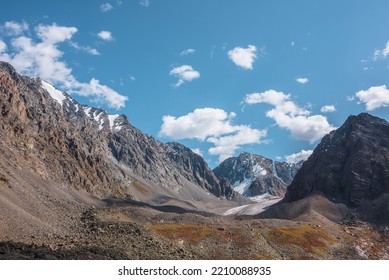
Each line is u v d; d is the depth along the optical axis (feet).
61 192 548.72
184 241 358.84
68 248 217.36
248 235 407.23
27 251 180.75
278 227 490.49
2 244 186.60
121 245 260.83
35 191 422.00
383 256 480.23
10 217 252.42
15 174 431.02
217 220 520.01
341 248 469.98
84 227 344.28
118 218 443.73
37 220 286.46
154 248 272.31
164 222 495.82
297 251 411.34
